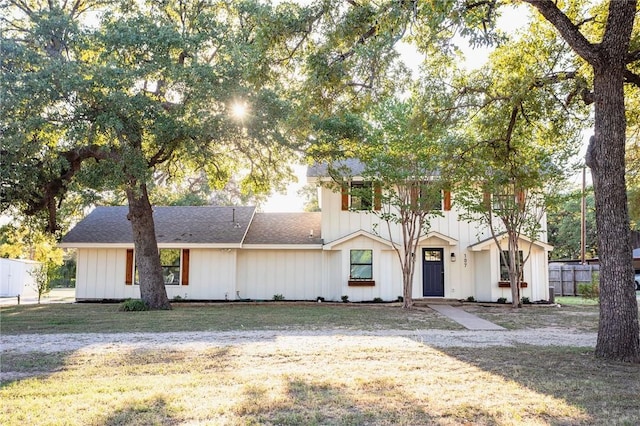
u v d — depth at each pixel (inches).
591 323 540.7
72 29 549.6
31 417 194.9
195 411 202.5
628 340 311.3
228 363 305.9
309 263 880.3
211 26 602.2
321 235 883.4
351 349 353.4
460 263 855.1
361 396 224.7
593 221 1501.0
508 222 754.8
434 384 247.6
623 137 319.0
